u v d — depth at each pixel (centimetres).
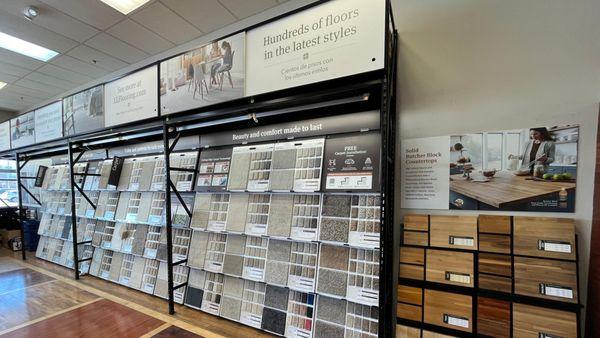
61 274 372
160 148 337
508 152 183
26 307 269
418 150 212
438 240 187
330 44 166
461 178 197
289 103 197
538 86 176
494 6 190
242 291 242
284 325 213
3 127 498
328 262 204
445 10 206
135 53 399
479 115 193
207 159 281
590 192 162
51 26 328
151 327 231
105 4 288
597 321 147
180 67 238
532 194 175
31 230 527
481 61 193
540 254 159
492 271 169
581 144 165
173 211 291
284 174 228
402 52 221
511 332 159
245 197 252
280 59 184
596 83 162
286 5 289
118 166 348
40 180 490
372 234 189
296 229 216
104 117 304
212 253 258
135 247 315
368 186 192
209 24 327
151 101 259
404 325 186
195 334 221
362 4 158
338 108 215
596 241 153
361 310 192
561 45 171
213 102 215
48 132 391
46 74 471
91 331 225
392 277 212
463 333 170
